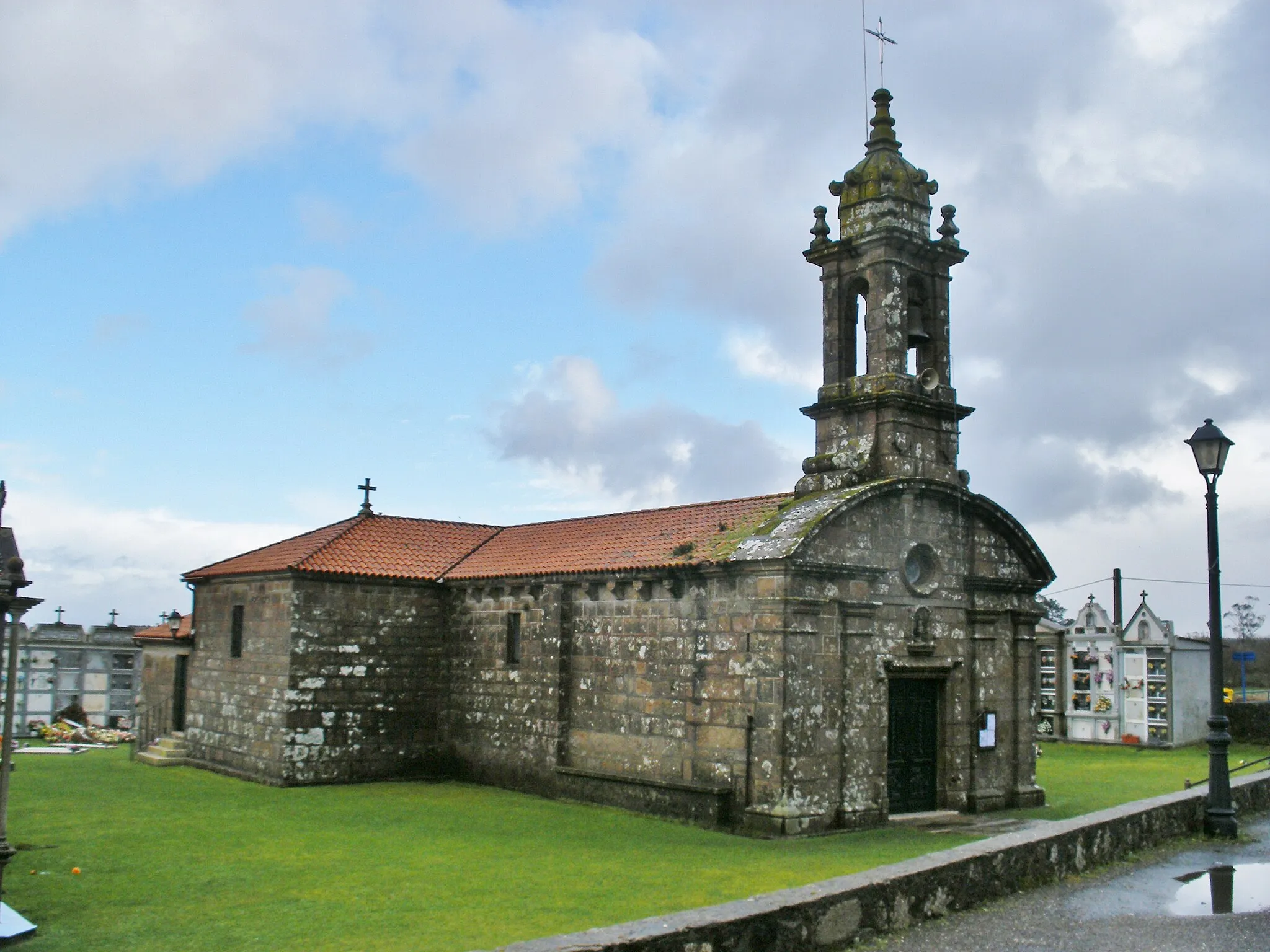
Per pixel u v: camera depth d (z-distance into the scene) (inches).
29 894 545.3
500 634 1027.9
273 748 998.4
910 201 881.5
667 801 817.5
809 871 601.6
